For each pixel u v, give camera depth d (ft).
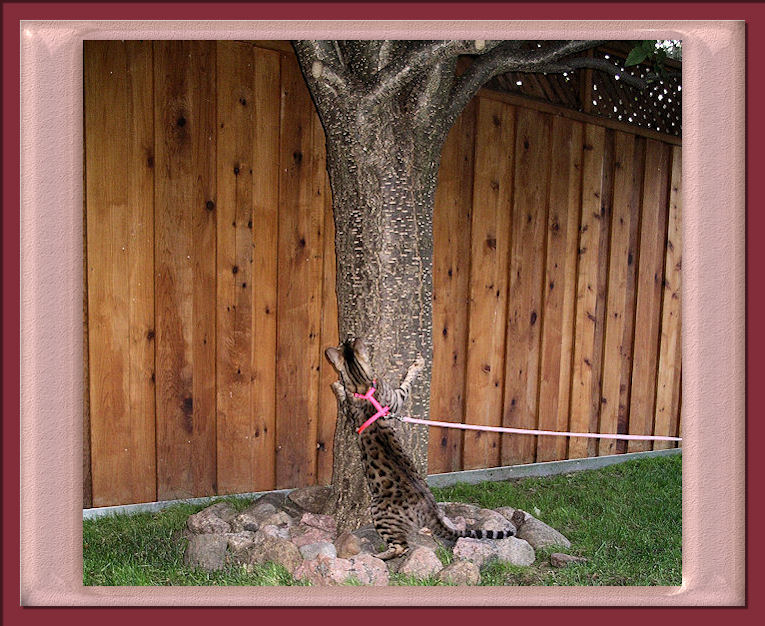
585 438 21.03
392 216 13.19
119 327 14.79
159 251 15.06
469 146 18.03
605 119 20.06
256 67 15.70
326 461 17.40
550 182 19.42
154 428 15.35
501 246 18.92
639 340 21.85
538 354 19.93
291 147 16.26
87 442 14.71
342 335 13.92
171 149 14.97
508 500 16.97
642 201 21.38
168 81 14.82
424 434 13.97
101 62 14.12
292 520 14.66
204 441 15.90
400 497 12.45
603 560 12.84
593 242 20.48
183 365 15.52
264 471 16.63
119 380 14.89
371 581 11.38
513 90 18.65
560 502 17.01
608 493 17.85
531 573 12.23
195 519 13.92
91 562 12.46
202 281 15.56
